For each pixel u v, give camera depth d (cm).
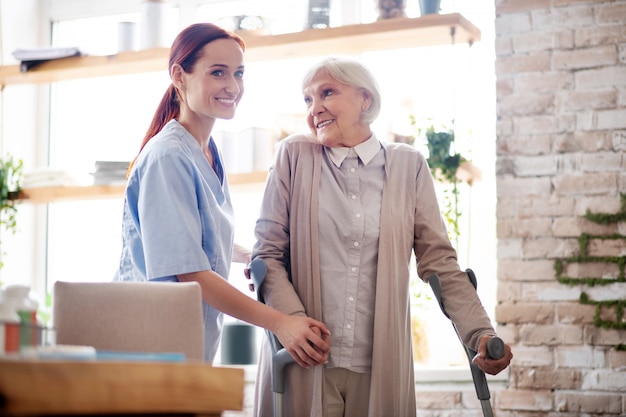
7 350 124
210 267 227
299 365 217
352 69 231
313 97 232
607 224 305
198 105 237
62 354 126
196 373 124
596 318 302
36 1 405
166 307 197
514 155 316
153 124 249
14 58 386
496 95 320
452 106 345
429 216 234
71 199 360
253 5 380
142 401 117
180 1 388
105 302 195
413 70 352
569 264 307
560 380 304
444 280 230
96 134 396
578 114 312
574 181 310
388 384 216
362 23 339
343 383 220
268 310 216
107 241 390
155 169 224
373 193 229
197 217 225
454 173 315
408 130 328
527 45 318
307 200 226
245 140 347
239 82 243
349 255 223
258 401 232
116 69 364
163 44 359
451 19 317
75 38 405
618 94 309
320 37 333
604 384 300
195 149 237
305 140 235
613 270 303
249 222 369
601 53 311
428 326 330
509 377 310
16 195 364
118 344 193
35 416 111
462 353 327
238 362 344
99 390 113
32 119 400
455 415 315
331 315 220
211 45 238
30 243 392
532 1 319
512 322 311
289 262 234
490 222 338
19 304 142
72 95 400
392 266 222
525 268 312
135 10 395
